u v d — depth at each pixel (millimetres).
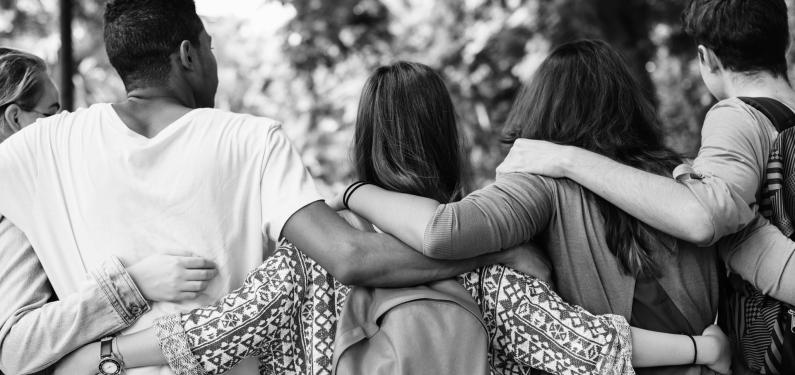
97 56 7848
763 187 1897
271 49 8508
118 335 1842
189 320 1768
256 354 1881
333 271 1771
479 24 7422
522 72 6945
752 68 2023
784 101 1995
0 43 7695
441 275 1795
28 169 1839
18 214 1831
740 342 1928
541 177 1854
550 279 1883
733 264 1878
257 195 1856
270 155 1860
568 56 1958
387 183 1916
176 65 1938
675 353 1802
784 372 1861
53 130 1871
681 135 7320
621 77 1936
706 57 2100
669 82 7480
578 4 6723
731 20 2000
